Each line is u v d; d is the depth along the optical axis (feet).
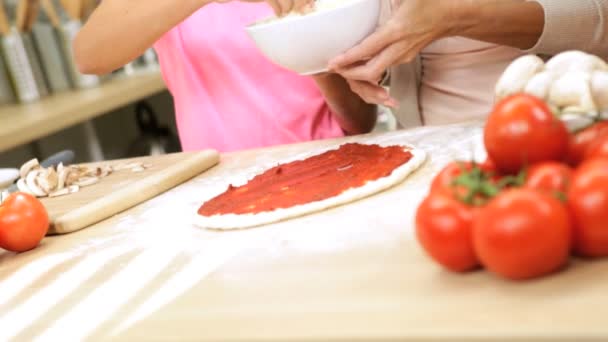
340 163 3.77
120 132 10.46
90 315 2.78
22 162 9.32
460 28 3.86
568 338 1.84
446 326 2.02
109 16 4.72
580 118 2.52
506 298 2.08
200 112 5.40
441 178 2.40
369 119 5.35
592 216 2.06
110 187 4.38
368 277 2.44
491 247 2.06
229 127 5.38
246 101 5.32
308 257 2.73
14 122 7.80
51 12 9.54
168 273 2.98
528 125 2.31
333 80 4.85
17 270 3.43
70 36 9.50
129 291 2.91
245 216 3.28
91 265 3.28
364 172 3.51
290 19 3.58
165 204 3.98
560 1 3.95
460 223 2.17
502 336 1.91
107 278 3.10
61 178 4.58
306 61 3.76
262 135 5.33
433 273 2.35
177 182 4.33
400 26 3.68
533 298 2.04
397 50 3.76
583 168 2.14
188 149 5.51
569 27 3.98
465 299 2.13
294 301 2.40
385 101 4.08
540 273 2.11
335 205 3.22
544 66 2.95
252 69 5.29
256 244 3.00
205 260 2.99
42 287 3.18
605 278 2.05
